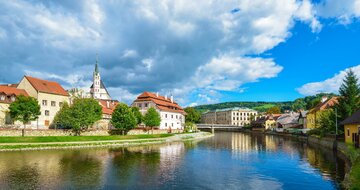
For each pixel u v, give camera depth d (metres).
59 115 88.88
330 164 46.78
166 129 123.94
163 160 52.09
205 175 39.41
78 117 84.94
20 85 96.00
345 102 78.56
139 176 38.38
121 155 58.41
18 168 42.78
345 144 57.72
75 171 41.19
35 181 35.06
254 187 33.50
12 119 85.31
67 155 57.16
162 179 36.81
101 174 39.38
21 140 69.75
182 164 47.94
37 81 98.56
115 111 95.94
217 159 53.84
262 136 140.88
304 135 117.56
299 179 36.94
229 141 101.81
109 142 79.69
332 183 34.47
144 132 109.00
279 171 42.12
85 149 68.62
